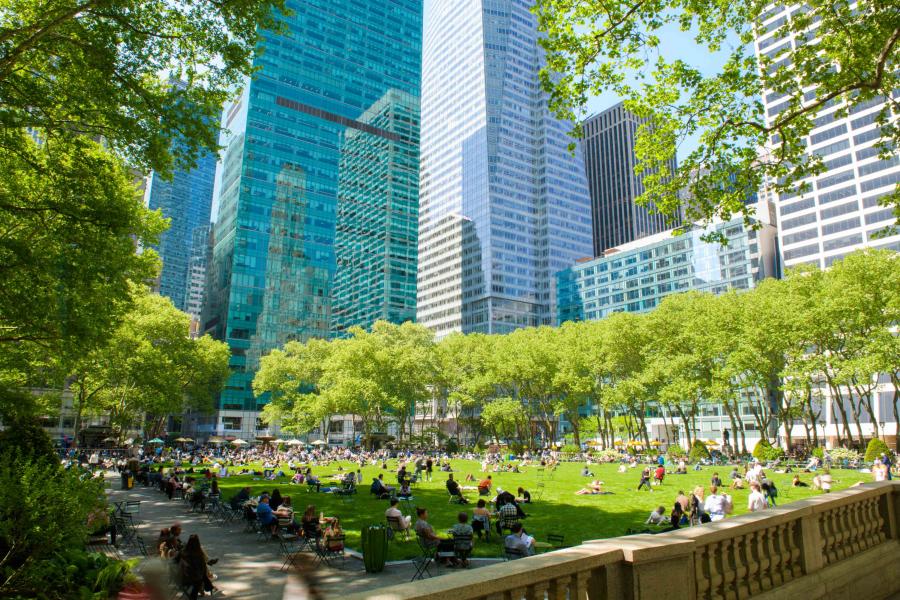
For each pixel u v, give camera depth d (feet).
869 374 136.15
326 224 406.00
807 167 50.72
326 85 435.12
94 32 43.62
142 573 24.17
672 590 17.38
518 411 233.76
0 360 65.82
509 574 13.34
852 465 134.41
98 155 56.65
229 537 56.29
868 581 28.99
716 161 52.49
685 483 105.81
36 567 28.58
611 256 472.85
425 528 42.93
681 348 181.27
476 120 553.64
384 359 225.76
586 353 201.67
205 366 212.64
